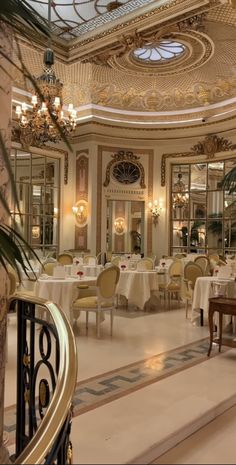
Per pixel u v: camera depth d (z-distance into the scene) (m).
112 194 13.07
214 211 12.95
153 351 5.09
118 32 8.22
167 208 13.34
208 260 9.39
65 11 7.95
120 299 8.80
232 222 12.60
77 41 8.91
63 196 13.12
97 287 5.80
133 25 7.91
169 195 13.41
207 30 8.77
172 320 7.16
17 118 8.68
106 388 3.77
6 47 2.34
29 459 1.31
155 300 8.86
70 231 13.16
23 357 2.68
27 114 8.28
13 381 4.00
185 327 6.56
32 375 2.55
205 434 2.95
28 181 12.35
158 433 2.71
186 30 8.58
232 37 9.09
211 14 7.99
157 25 7.79
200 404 3.26
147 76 11.52
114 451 2.43
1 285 2.34
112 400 3.48
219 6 7.30
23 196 12.21
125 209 13.77
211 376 4.13
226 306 4.84
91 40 8.70
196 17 7.70
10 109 2.43
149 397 3.55
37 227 12.62
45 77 7.64
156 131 12.91
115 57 10.20
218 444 2.79
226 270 6.56
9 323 6.70
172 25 7.84
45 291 5.98
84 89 11.95
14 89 10.19
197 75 11.34
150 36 8.27
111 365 4.49
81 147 13.09
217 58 10.33
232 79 10.99
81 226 12.94
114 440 2.60
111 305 5.98
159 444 2.59
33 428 2.48
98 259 12.25
